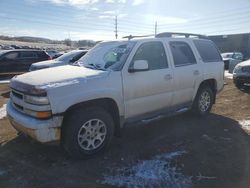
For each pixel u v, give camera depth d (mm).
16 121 3842
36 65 10750
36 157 4055
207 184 3346
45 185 3322
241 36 37875
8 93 9250
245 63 9984
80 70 4293
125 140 4742
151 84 4641
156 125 5555
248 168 3746
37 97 3545
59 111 3598
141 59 4562
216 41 40875
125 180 3434
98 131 4066
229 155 4156
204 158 4047
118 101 4203
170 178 3480
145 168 3732
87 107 3963
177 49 5332
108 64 4441
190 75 5438
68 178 3480
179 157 4078
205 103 6129
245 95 8695
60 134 3705
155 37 4984
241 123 5711
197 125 5566
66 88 3658
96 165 3820
